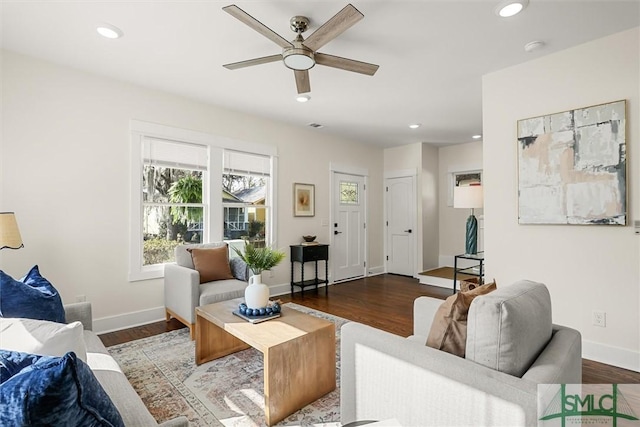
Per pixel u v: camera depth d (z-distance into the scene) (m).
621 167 2.31
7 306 1.49
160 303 3.46
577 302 2.52
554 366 1.09
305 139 4.98
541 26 2.25
